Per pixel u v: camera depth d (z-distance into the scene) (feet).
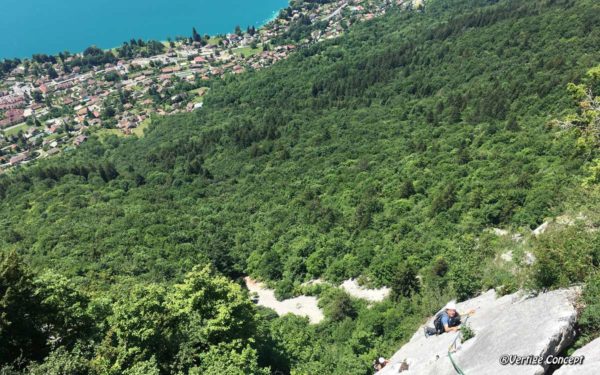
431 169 242.17
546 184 161.48
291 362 85.76
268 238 219.41
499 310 45.85
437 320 49.85
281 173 314.35
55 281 65.62
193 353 63.41
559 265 42.55
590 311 35.42
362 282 162.91
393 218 199.11
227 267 205.26
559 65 320.29
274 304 174.50
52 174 349.61
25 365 58.29
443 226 172.65
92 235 215.51
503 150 229.04
